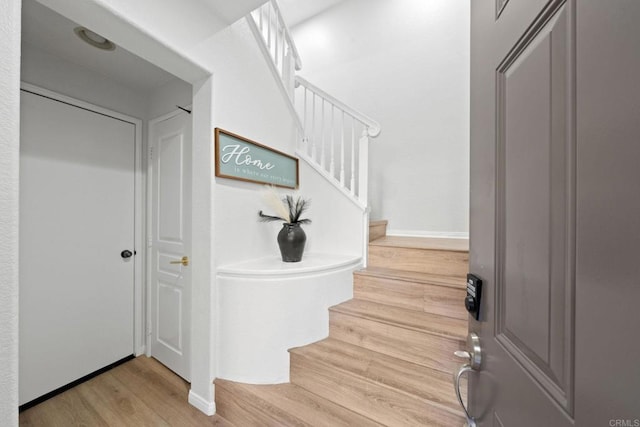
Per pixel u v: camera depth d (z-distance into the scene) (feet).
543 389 1.24
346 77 10.64
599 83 0.95
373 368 4.33
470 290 2.14
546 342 1.24
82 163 6.22
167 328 6.75
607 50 0.91
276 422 4.32
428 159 9.27
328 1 10.68
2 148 2.28
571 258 1.09
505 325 1.66
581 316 1.02
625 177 0.84
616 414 0.85
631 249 0.82
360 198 6.82
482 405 1.96
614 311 0.87
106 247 6.66
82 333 6.20
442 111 9.07
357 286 6.13
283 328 5.03
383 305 5.61
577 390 1.02
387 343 4.75
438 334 4.29
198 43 4.59
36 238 5.50
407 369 4.28
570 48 1.10
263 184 6.17
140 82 6.93
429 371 4.15
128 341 7.13
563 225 1.14
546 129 1.26
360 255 6.70
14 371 2.32
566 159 1.12
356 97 10.43
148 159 7.41
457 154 8.85
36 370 5.46
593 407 0.94
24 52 5.35
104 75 6.59
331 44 10.96
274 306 4.99
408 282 5.47
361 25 10.40
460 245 6.64
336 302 5.72
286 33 7.20
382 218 10.00
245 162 5.61
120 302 6.95
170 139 6.80
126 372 6.55
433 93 9.20
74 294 6.07
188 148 6.32
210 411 4.95
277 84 6.67
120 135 6.94
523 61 1.49
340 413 4.16
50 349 5.66
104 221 6.63
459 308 4.94
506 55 1.68
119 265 6.93
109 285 6.72
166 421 4.88
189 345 6.08
